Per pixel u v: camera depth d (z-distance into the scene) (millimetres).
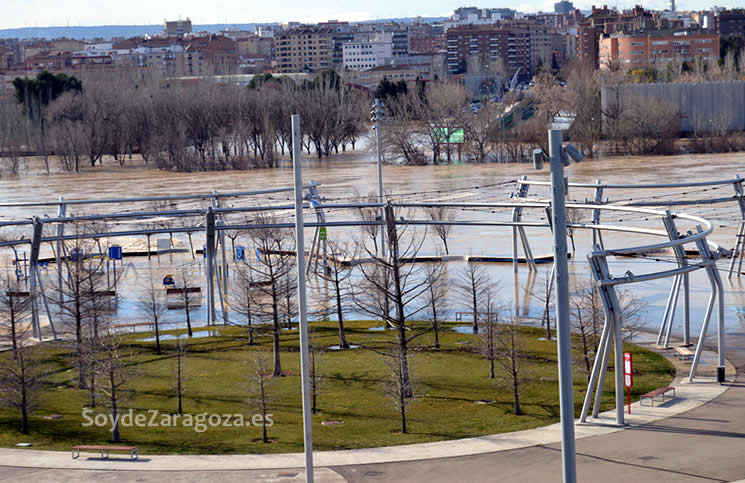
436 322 62781
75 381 56562
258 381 53500
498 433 45312
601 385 46812
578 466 39969
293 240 105438
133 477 40031
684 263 60250
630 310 67812
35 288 70000
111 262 102312
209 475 40094
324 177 191125
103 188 185750
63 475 40469
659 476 38281
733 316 69125
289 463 41562
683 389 51938
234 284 87375
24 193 181750
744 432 43688
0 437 46156
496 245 104375
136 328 71625
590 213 126125
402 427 46000
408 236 113062
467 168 198125
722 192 143500
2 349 65125
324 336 66875
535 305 74875
